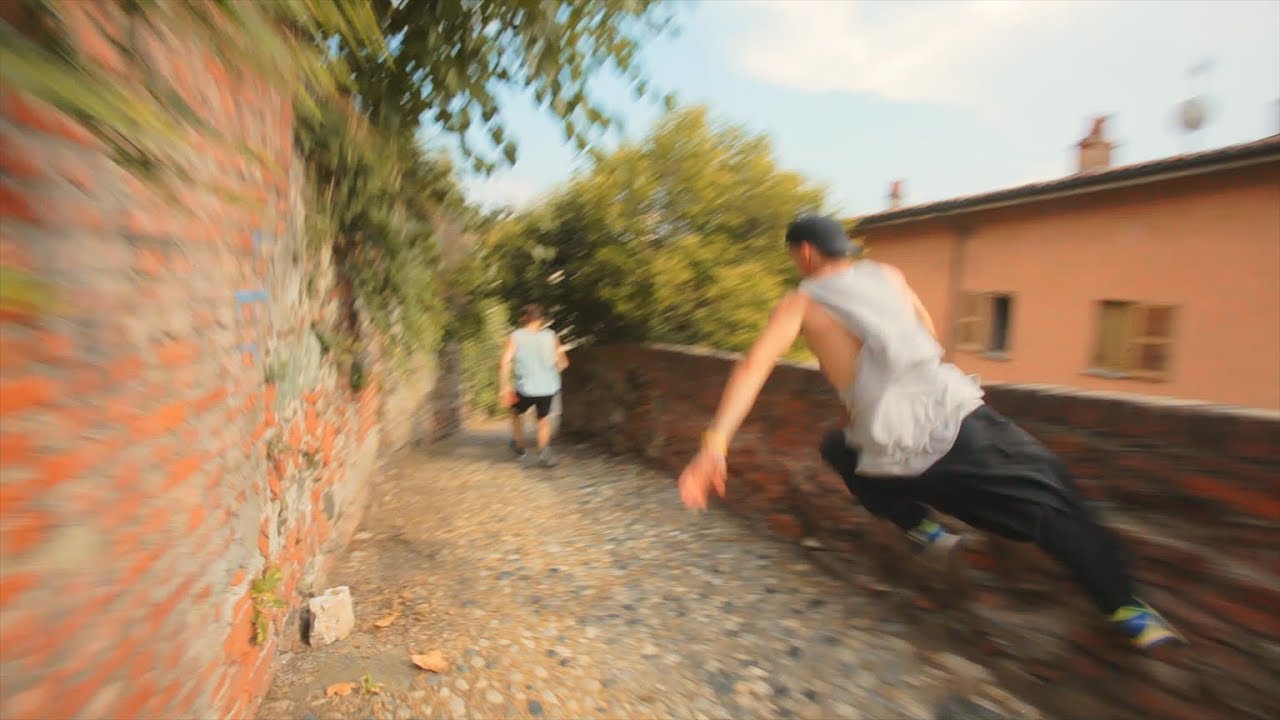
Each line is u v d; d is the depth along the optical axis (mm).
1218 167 9844
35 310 1020
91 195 1460
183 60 1917
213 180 2217
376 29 2008
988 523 2660
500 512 6047
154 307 1829
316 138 4191
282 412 3615
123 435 1632
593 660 3430
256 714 2979
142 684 1743
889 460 2703
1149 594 2639
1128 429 2746
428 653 3486
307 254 4246
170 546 1941
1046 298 12875
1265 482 2303
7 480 1175
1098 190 11633
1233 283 10203
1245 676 2320
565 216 8414
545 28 4035
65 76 1056
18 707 1201
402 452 8445
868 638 3477
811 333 2814
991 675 3100
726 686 3178
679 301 7598
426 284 6770
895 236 16375
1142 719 2598
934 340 2896
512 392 7949
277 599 3141
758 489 5180
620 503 6023
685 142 7703
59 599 1341
